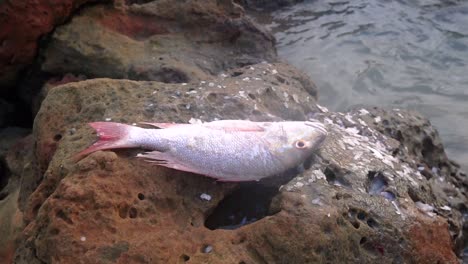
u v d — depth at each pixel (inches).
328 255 29.3
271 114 38.9
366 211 31.3
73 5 52.9
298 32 80.0
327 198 31.0
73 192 29.1
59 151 33.6
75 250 28.0
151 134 32.3
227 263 28.3
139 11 56.4
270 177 33.9
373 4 87.8
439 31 79.2
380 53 73.7
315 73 69.0
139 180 31.1
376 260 30.5
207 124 33.1
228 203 33.8
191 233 30.2
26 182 38.8
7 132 55.7
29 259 30.1
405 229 31.5
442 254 32.1
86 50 52.2
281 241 28.9
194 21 57.1
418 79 68.1
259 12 87.0
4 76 54.2
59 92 38.2
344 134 39.0
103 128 32.9
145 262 28.1
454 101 63.7
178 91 39.0
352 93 65.4
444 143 56.7
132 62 51.9
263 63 51.2
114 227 29.0
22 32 50.9
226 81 42.3
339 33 79.1
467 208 43.1
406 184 35.0
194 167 31.9
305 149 32.7
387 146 40.9
